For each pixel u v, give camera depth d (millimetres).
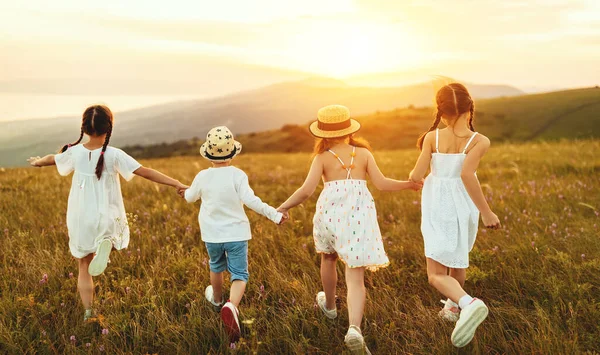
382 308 4016
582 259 4734
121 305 4129
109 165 3969
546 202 7449
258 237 5914
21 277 4703
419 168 3824
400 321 3904
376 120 92500
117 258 5184
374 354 3541
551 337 3332
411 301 4285
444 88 3707
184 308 4234
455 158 3650
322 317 3975
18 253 5293
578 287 3979
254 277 4730
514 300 4207
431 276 3646
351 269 3709
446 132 3746
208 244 3959
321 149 3932
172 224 6555
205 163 16875
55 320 3941
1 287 4520
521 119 74688
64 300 4219
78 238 3898
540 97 88438
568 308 3869
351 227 3662
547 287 4109
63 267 4910
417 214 7348
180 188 4230
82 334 3746
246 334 3738
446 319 3842
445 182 3691
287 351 3568
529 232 5922
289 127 123000
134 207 7621
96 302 4066
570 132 63812
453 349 3396
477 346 3344
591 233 5527
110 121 3971
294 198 3877
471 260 4914
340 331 3859
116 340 3656
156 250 5469
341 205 3730
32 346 3535
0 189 9211
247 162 17891
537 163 12359
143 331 3723
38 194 8703
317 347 3549
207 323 3812
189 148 119438
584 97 81312
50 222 6574
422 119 91562
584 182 8992
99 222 3900
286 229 6363
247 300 4348
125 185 9781
